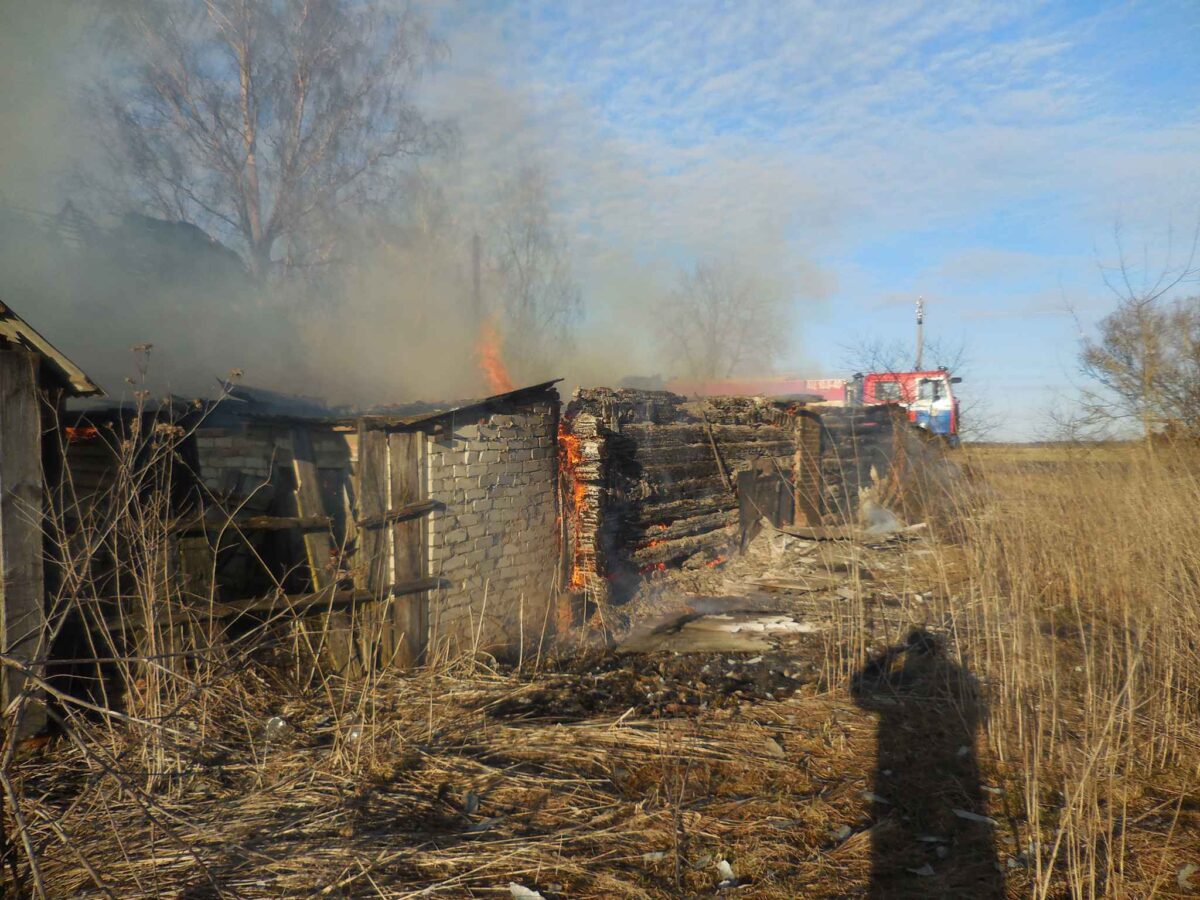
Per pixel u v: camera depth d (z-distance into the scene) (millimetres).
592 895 3109
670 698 5480
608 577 7777
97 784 3125
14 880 2838
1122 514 7246
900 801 3990
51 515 4102
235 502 5406
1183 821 3783
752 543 10883
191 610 4609
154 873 3039
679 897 3121
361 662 5430
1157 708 4746
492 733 4602
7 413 3965
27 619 3998
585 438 7562
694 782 4125
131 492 4270
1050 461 9133
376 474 5535
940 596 7852
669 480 9078
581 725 4770
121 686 4414
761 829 3672
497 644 6492
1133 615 6148
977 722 4953
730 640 7039
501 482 6609
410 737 4457
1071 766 4191
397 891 3043
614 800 3848
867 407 14531
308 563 5375
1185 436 9453
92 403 5184
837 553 10688
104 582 4500
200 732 3898
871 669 6176
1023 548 7117
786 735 4805
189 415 5328
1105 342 10773
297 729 4453
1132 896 3191
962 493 8125
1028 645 5949
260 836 3369
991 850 3539
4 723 2648
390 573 5629
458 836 3461
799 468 12320
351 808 3639
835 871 3355
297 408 6148
